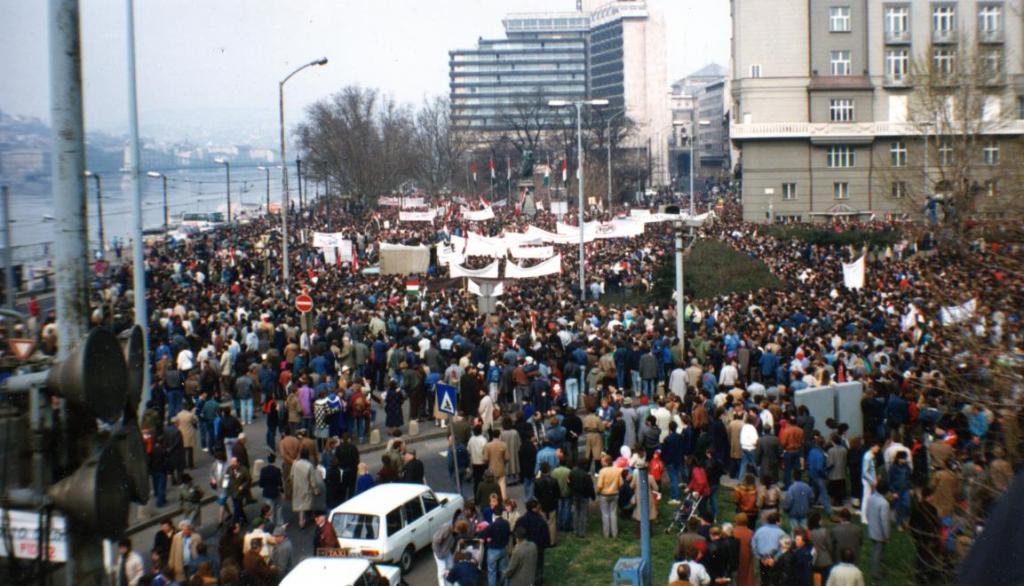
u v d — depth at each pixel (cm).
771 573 1580
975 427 1986
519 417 2452
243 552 1722
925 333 3133
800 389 2548
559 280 5503
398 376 3191
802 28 9756
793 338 3197
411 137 18712
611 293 5497
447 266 5950
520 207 11725
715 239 7106
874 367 2844
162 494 2314
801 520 1909
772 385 2855
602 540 2095
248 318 3719
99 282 4294
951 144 4831
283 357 3350
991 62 6178
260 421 3181
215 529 2194
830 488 2144
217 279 5516
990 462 1697
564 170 8719
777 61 9788
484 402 2656
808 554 1552
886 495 2023
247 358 3186
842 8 9719
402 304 4316
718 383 2936
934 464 1831
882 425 2467
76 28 600
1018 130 5894
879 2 9656
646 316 4016
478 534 1789
